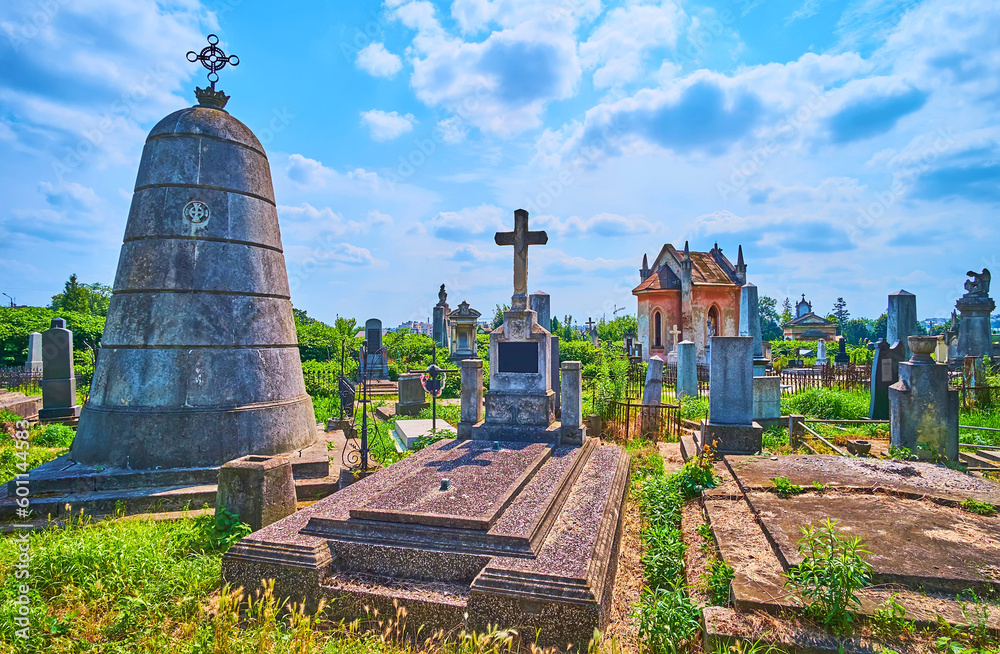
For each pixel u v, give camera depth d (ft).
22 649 11.40
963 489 18.31
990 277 67.97
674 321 93.91
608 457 25.20
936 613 11.03
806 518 16.11
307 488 23.56
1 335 81.51
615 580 15.60
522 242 28.32
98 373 24.81
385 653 11.77
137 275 24.57
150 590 13.79
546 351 27.73
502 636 10.82
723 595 12.99
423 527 14.42
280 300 27.84
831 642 10.52
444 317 112.78
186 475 22.91
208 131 25.73
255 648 11.49
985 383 45.44
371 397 59.47
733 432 26.96
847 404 41.63
